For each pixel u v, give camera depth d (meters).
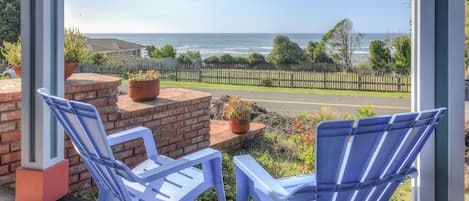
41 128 2.78
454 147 2.21
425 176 2.27
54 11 2.83
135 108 3.17
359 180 1.79
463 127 2.19
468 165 2.31
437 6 2.20
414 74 2.30
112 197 2.26
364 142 1.67
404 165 1.91
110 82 3.14
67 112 1.98
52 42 2.82
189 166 2.05
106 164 1.96
